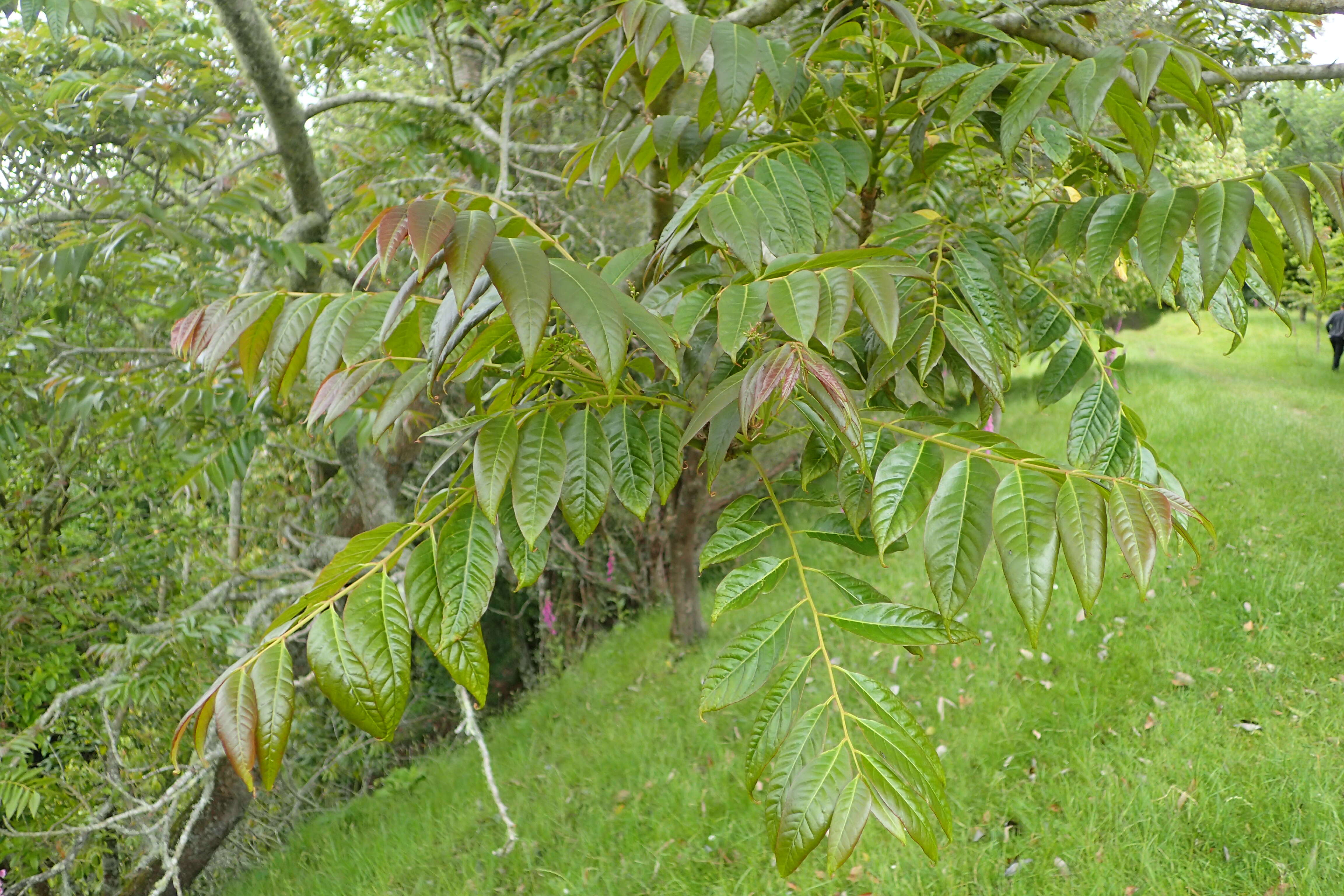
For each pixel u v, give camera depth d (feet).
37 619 17.29
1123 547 2.85
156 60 12.20
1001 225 5.34
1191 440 26.81
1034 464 3.09
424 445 15.25
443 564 3.30
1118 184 5.61
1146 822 11.56
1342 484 21.44
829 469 4.30
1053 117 6.67
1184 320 67.77
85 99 11.66
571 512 3.49
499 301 2.86
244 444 11.64
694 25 4.38
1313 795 11.34
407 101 11.18
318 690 26.66
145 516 20.36
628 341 2.66
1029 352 5.31
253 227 16.02
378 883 17.12
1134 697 14.57
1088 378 30.68
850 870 12.39
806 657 3.50
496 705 34.04
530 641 37.68
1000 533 2.90
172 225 9.32
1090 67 3.89
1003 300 4.60
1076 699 14.55
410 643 3.16
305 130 10.66
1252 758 12.51
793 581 22.88
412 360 3.69
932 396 4.82
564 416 3.75
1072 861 11.47
